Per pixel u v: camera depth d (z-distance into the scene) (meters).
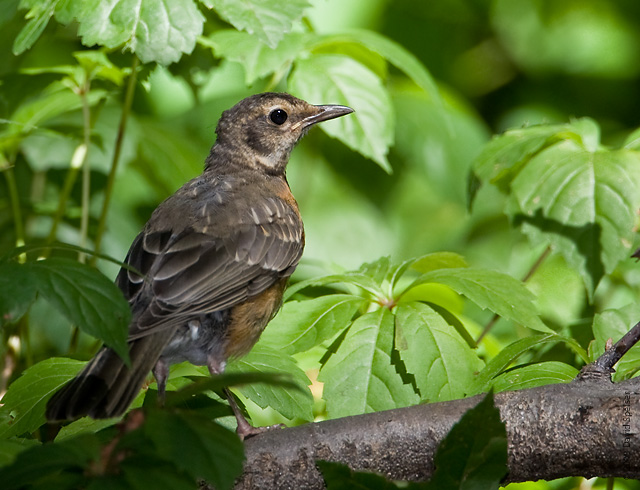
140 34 8.18
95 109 11.47
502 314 7.58
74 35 13.41
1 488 4.80
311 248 15.16
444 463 5.63
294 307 8.16
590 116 16.61
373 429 6.52
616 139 15.77
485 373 7.23
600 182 8.92
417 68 10.39
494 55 16.86
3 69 12.73
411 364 7.51
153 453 5.04
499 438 5.58
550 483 9.18
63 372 7.54
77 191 13.41
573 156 9.17
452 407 6.59
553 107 16.62
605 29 16.53
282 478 6.39
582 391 6.38
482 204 14.95
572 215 8.87
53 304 5.40
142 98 14.73
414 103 14.30
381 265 8.70
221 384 4.89
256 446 6.49
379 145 10.18
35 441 6.96
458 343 7.64
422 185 15.91
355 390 7.54
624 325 7.61
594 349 7.48
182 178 13.17
